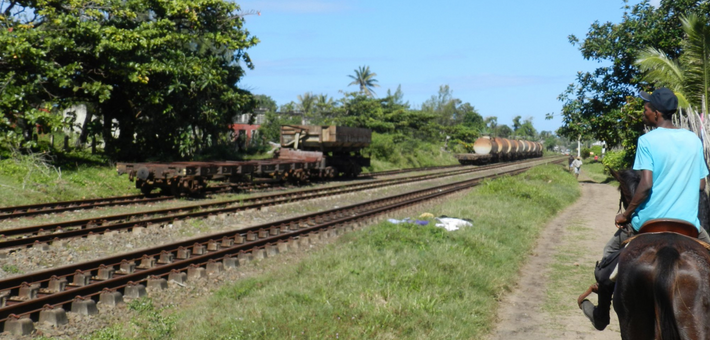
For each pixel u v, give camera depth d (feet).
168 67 82.99
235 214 52.54
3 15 75.97
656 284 11.18
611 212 65.51
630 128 102.01
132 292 26.43
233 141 126.52
